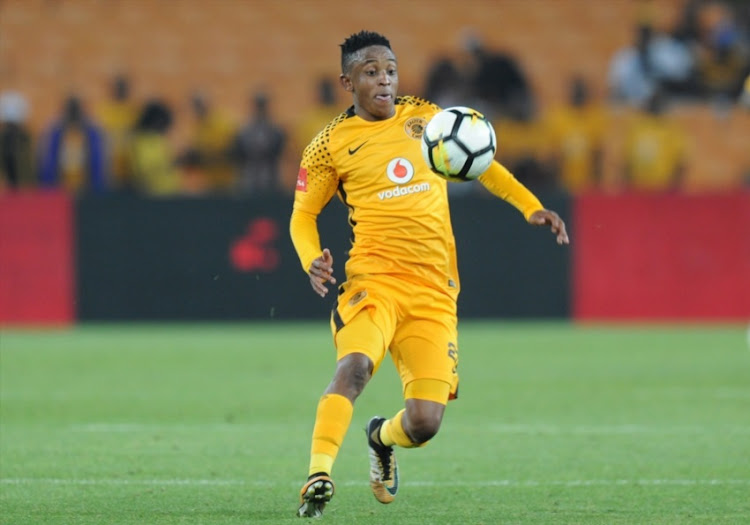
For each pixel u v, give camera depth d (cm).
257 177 7062
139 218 6234
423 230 2212
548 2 8656
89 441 3120
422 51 8481
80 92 8331
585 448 3003
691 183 8019
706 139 8062
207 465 2775
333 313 2205
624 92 7956
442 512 2259
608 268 6278
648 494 2427
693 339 5697
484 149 2142
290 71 8444
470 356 5094
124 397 3991
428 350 2166
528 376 4494
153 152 7131
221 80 8388
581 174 7256
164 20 8588
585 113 7294
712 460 2825
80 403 3856
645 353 5178
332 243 6072
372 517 2211
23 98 8288
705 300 6303
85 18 8575
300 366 4800
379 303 2164
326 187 2291
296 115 8275
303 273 6253
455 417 3544
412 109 2288
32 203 6228
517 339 5703
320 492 2012
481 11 8631
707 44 8131
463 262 6244
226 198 6231
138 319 6259
